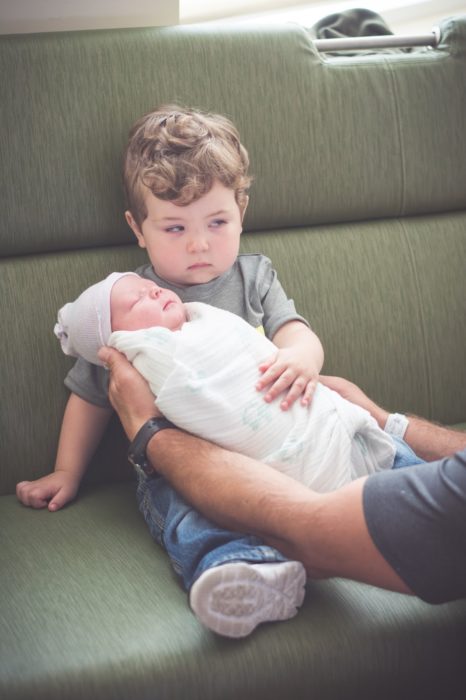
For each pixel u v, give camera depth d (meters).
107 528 1.28
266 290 1.46
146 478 1.23
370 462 1.23
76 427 1.40
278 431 1.19
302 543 1.00
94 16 1.61
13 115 1.41
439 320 1.63
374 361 1.59
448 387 1.64
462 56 1.64
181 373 1.18
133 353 1.24
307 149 1.55
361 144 1.58
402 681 1.04
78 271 1.46
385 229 1.63
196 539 1.08
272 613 1.02
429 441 1.36
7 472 1.42
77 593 1.10
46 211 1.43
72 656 0.98
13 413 1.42
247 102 1.51
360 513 0.97
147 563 1.17
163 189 1.31
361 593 1.09
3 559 1.19
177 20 1.66
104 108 1.44
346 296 1.58
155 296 1.31
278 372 1.23
